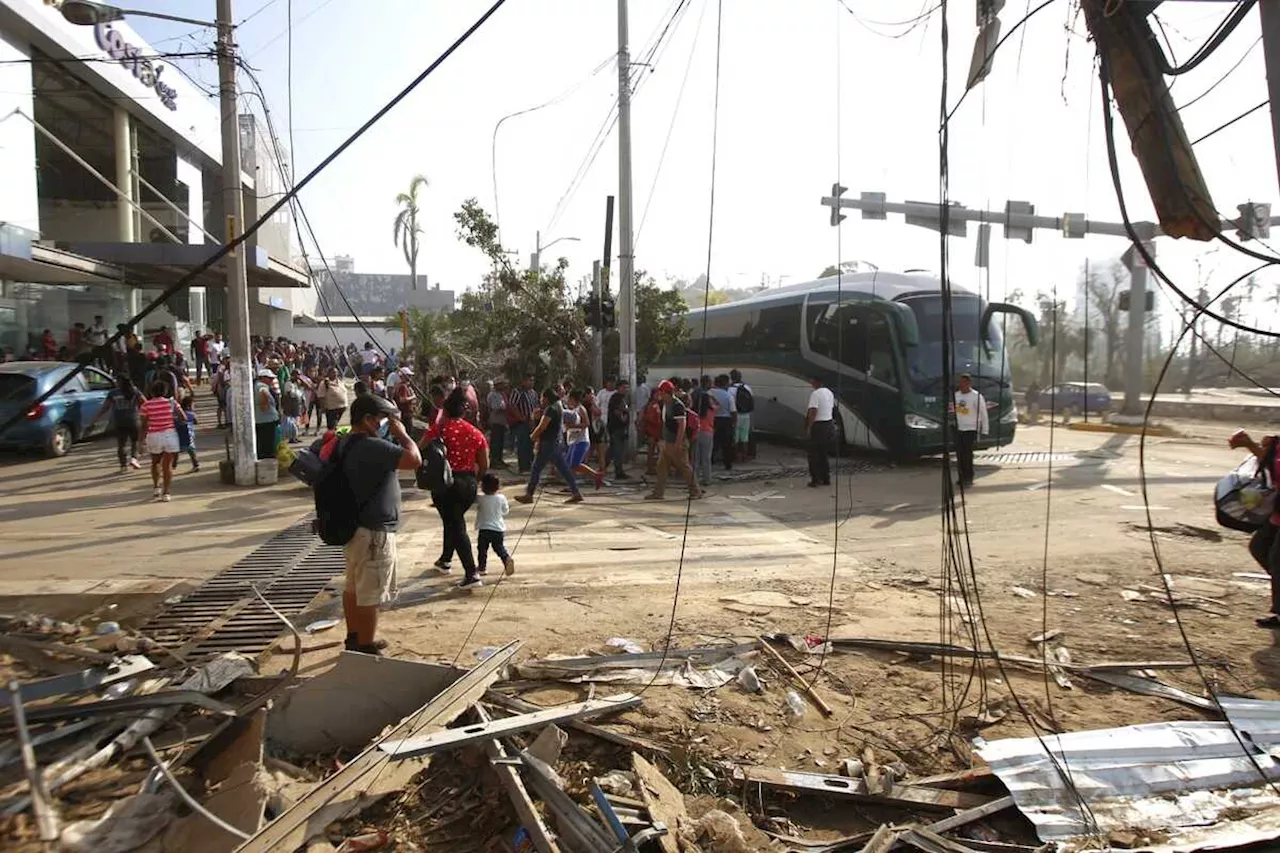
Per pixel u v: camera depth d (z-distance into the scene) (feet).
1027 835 11.06
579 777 11.66
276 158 35.88
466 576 22.29
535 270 62.18
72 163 82.23
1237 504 20.70
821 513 35.19
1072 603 21.17
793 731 13.70
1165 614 20.20
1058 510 34.73
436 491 21.72
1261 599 21.47
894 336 48.80
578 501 37.73
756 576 23.86
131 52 69.56
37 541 27.61
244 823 10.30
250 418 38.45
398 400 43.37
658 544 28.40
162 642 17.66
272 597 21.25
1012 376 51.08
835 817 11.53
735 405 52.26
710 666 16.17
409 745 11.32
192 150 85.20
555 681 15.33
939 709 14.60
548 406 37.06
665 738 13.15
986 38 12.98
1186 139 11.34
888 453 50.78
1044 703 14.85
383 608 20.29
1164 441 62.59
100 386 51.13
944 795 11.82
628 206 49.32
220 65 35.63
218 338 92.07
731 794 11.87
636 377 55.83
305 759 12.70
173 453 35.14
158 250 60.44
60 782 11.17
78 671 14.73
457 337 77.46
